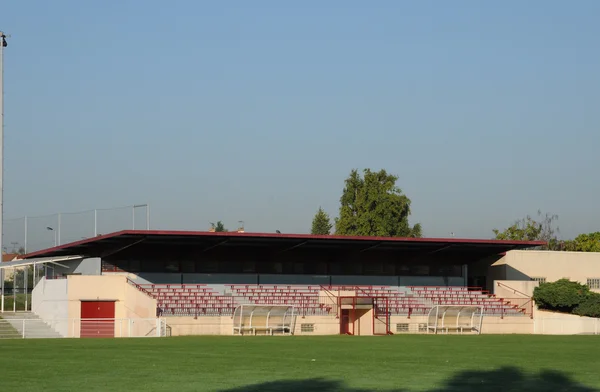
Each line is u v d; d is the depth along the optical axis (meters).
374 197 105.75
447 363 33.84
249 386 24.64
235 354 36.72
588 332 65.81
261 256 66.50
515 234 126.88
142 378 26.41
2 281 67.38
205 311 57.75
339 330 61.66
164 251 63.34
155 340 47.22
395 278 70.88
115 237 57.78
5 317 60.88
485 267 76.25
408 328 63.59
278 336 55.19
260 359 34.09
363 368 30.81
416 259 71.56
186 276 63.75
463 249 70.38
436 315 63.41
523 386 26.00
